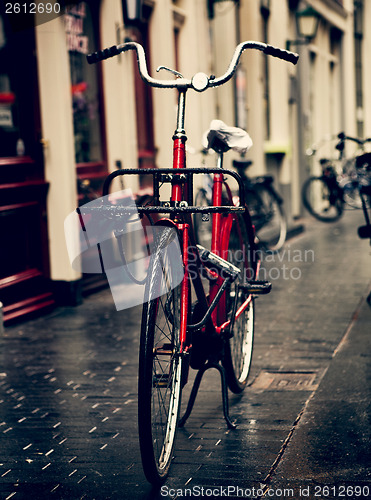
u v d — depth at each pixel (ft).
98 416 14.78
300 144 56.08
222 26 41.09
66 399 15.89
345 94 76.02
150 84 12.42
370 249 38.14
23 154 24.85
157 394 11.60
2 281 23.47
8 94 24.23
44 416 14.84
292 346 19.63
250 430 13.66
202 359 13.46
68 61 25.72
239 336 16.03
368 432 13.38
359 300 25.31
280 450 12.68
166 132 34.55
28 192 24.71
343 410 14.58
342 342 19.88
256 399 15.48
